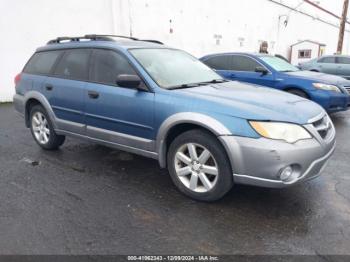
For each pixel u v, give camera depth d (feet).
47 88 16.15
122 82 12.19
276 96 12.54
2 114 27.61
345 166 15.20
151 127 12.33
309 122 10.73
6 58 32.71
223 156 10.81
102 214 10.91
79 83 14.66
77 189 12.79
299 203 11.57
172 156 12.12
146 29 42.83
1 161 15.94
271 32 68.08
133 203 11.63
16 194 12.39
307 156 10.28
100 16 38.14
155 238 9.58
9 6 31.91
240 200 11.76
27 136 20.47
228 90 12.72
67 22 35.76
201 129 11.39
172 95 11.91
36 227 10.18
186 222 10.39
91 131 14.48
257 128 10.23
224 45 56.08
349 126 23.50
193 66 15.25
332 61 47.37
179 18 47.01
